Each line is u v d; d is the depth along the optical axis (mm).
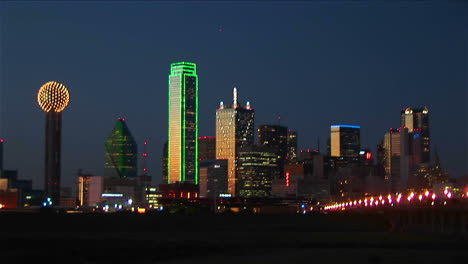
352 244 196250
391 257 157125
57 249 172125
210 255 164125
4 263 146500
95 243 191875
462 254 163250
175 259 156500
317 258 156125
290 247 187500
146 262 151125
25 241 193750
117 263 150375
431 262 147375
